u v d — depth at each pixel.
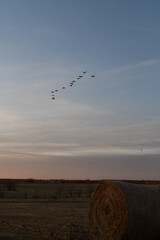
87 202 43.19
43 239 18.86
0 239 18.91
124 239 17.47
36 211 32.19
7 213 30.48
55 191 68.75
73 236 19.00
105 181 18.72
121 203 17.55
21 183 113.81
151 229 17.47
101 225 18.67
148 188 18.14
